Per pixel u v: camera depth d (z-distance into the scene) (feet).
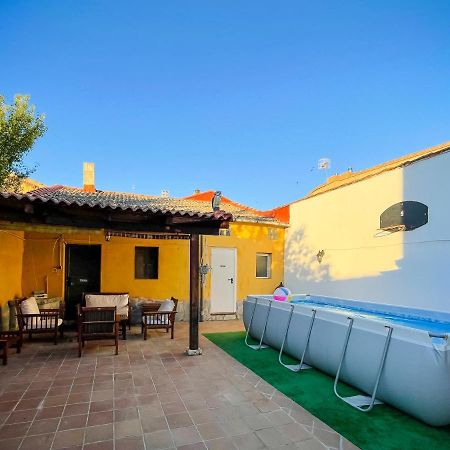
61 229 17.11
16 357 18.01
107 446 9.23
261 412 11.51
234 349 20.21
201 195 53.98
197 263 19.27
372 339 12.69
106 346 20.61
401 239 22.79
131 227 17.74
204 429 10.27
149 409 11.64
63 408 11.66
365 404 12.22
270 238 35.27
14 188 23.67
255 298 22.61
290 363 17.33
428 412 10.42
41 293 26.12
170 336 23.67
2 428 10.19
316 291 31.09
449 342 10.49
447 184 19.77
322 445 9.44
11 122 22.47
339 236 28.66
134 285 28.99
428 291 20.70
